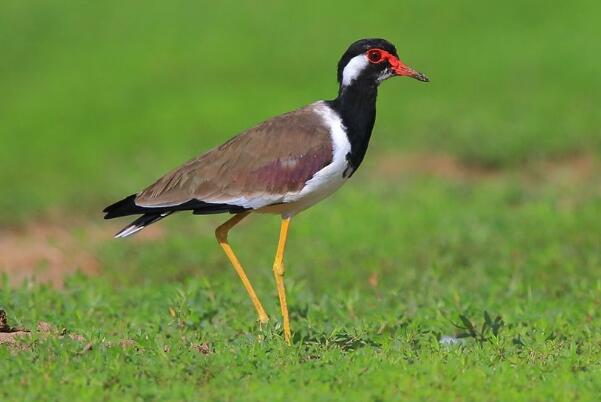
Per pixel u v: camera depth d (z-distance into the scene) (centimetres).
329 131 1056
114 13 3105
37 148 2250
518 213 1605
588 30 2861
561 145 2070
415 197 1742
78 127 2377
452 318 1083
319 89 2547
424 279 1283
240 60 2759
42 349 915
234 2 3145
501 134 2095
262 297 1175
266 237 1542
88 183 1980
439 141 2125
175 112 2422
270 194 1049
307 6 3098
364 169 1994
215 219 1683
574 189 1764
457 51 2764
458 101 2416
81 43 2922
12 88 2655
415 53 2747
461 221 1562
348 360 909
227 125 2322
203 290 1168
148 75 2686
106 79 2681
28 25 3027
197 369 884
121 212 1070
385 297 1208
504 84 2531
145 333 1002
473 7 3030
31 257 1606
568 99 2377
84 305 1152
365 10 3047
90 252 1551
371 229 1546
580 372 882
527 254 1404
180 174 1062
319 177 1053
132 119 2409
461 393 824
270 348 941
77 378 846
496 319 1076
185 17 3061
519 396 817
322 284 1321
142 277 1411
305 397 805
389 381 848
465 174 2017
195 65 2742
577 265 1343
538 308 1125
